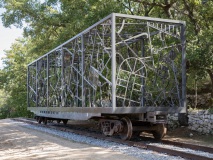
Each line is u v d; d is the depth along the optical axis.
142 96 13.05
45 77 18.88
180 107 11.27
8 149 10.02
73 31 17.77
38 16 22.00
